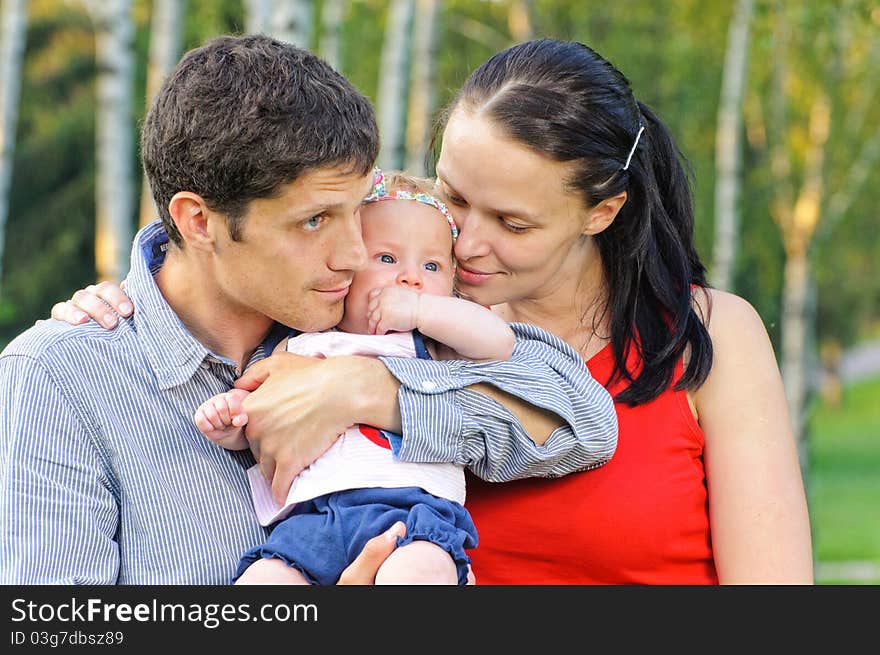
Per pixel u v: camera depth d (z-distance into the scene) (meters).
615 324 4.50
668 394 4.41
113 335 4.04
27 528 3.80
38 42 28.41
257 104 3.65
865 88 20.55
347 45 18.69
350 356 4.07
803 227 20.45
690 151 19.05
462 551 3.91
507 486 4.37
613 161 4.23
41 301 28.45
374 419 3.99
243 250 3.81
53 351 3.94
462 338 4.14
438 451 3.98
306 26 11.40
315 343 4.18
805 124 21.02
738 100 17.97
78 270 28.86
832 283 31.17
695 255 4.74
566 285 4.57
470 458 4.08
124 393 3.98
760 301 21.62
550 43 4.36
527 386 4.09
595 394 4.21
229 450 4.06
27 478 3.83
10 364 3.97
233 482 4.04
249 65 3.72
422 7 14.82
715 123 19.44
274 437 3.94
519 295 4.41
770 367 4.49
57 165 28.52
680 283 4.48
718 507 4.34
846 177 20.95
